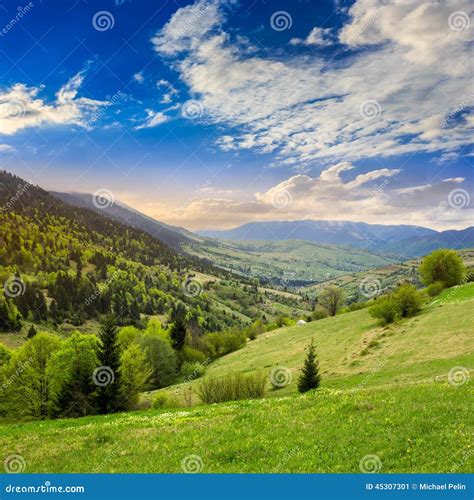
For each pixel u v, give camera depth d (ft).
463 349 171.83
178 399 221.25
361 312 342.03
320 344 273.54
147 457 63.46
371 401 77.46
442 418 62.85
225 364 319.68
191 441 68.59
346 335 272.72
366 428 63.00
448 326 213.66
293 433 65.46
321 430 64.95
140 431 80.53
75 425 111.75
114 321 193.57
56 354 202.90
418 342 203.72
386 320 265.95
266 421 74.23
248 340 421.18
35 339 226.17
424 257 327.88
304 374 167.02
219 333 400.88
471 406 66.90
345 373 191.62
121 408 195.72
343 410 73.72
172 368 344.90
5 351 288.92
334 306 415.85
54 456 69.82
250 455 59.06
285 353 282.97
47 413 212.23
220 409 99.45
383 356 199.21
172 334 386.93
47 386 215.51
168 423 87.10
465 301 255.09
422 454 52.80
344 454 55.36
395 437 58.08
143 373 228.84
